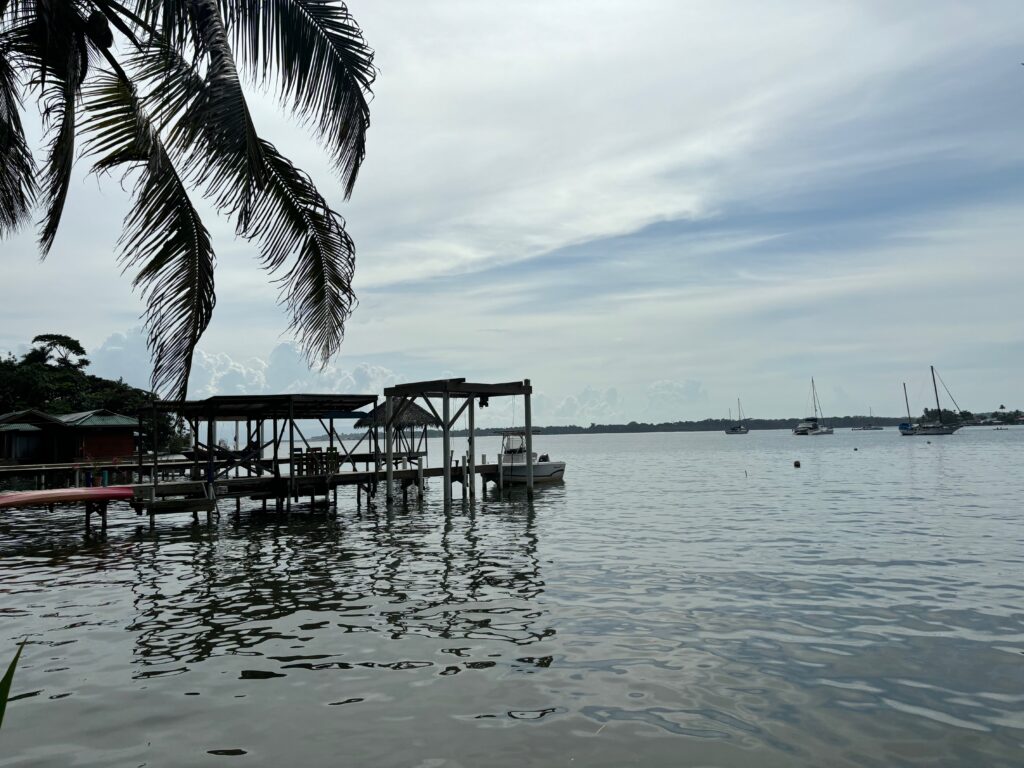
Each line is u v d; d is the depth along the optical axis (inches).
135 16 213.6
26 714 285.9
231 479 1002.7
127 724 274.4
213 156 204.1
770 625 398.0
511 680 315.6
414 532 839.7
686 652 351.6
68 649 377.7
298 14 236.5
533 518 962.7
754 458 2965.1
